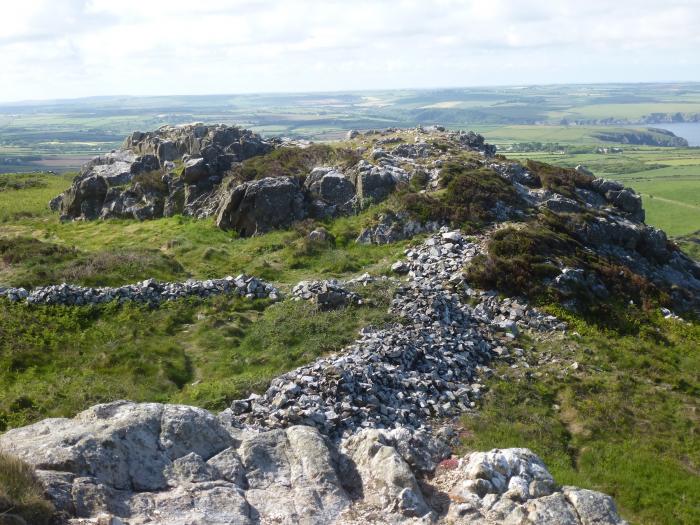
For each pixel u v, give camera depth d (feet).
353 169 144.15
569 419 67.00
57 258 113.29
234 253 123.34
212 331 82.94
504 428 62.75
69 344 78.43
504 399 69.05
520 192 139.33
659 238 143.74
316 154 165.48
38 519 31.78
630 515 52.16
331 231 127.13
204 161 163.84
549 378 74.69
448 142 177.37
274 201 134.31
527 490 42.78
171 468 39.88
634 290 108.88
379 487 42.29
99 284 100.37
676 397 73.72
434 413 63.72
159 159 194.29
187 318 87.76
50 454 37.04
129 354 76.18
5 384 68.54
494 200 127.03
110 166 188.24
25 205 192.75
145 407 44.29
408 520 39.19
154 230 147.33
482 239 112.78
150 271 106.93
